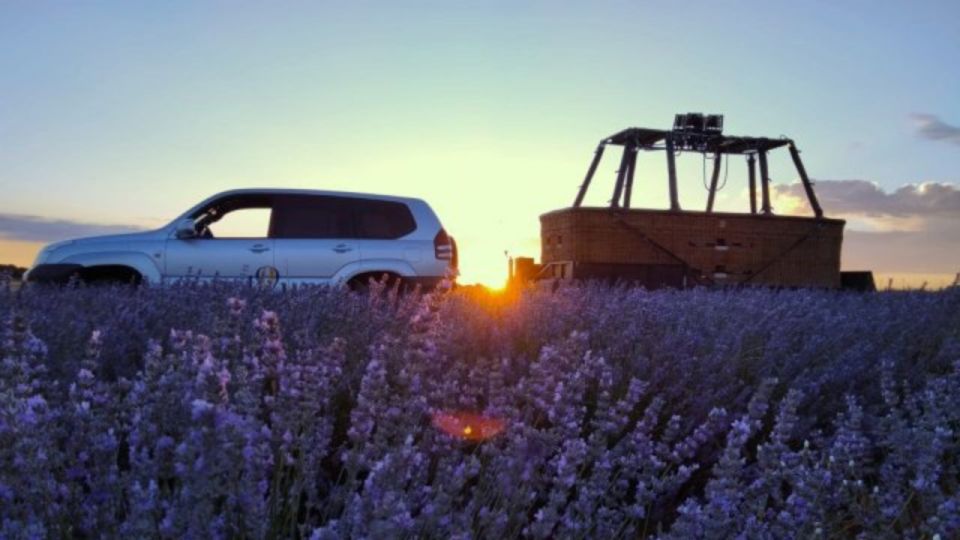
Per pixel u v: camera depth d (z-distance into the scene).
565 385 3.71
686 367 5.40
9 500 2.20
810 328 7.43
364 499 2.30
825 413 5.42
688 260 24.14
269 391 4.00
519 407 4.10
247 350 3.71
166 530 2.14
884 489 3.73
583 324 6.39
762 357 6.03
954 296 9.22
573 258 23.47
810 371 5.94
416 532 2.60
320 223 11.57
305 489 3.15
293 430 3.02
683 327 6.66
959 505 3.04
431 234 11.87
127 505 2.59
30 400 2.45
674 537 2.63
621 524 3.08
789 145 28.80
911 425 4.86
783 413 3.17
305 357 3.74
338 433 4.07
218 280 7.49
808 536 2.90
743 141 28.98
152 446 2.65
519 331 6.12
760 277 24.83
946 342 6.63
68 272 11.02
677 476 3.42
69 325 4.71
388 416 2.99
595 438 3.22
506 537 2.93
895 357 6.31
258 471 2.56
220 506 2.60
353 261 11.49
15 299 5.70
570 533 2.77
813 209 28.00
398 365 4.04
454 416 3.50
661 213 24.03
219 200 11.56
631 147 28.62
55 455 2.43
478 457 3.58
